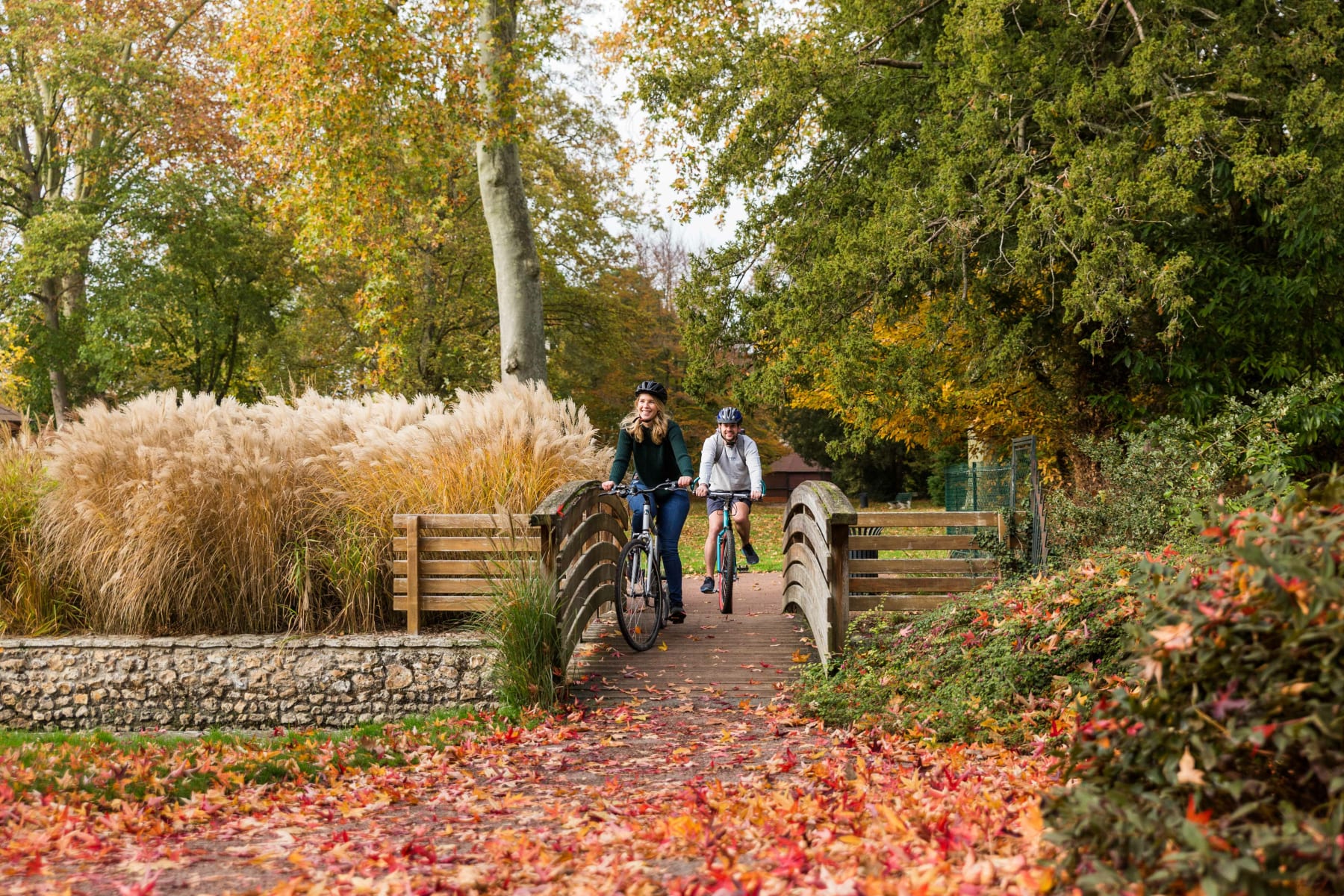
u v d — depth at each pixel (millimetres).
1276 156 13148
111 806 4867
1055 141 13031
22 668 8484
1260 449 10656
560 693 7297
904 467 52062
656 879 3475
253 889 3623
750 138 15898
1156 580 3061
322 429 8992
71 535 8891
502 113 14859
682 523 9016
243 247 29875
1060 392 16219
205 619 8672
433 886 3508
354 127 15172
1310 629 2389
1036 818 3098
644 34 16375
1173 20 13070
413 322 18188
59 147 28266
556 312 32094
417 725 7156
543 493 8617
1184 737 2494
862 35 16547
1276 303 13125
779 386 15758
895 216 13773
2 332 27109
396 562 8328
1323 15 12758
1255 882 2115
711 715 6934
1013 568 7738
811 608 8438
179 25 27391
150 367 31047
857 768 5027
